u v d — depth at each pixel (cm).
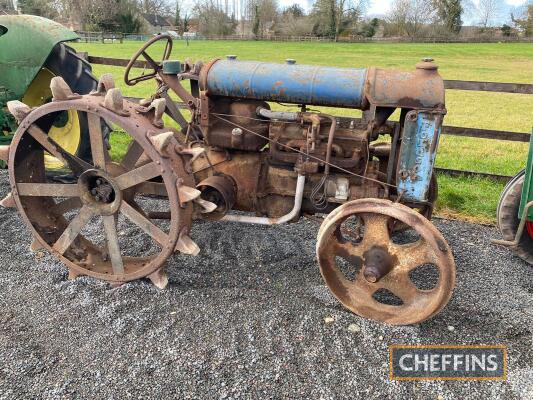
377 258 285
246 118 314
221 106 321
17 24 467
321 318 295
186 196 287
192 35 5550
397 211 269
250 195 330
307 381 248
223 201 323
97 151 295
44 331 281
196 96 351
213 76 308
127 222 415
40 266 346
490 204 468
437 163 642
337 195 308
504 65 2203
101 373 251
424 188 290
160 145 278
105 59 664
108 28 4556
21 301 307
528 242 356
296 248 377
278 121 309
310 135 296
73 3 4484
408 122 279
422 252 281
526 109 1170
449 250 262
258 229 409
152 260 316
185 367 255
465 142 780
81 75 489
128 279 318
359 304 297
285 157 309
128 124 283
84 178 305
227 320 292
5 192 470
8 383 244
